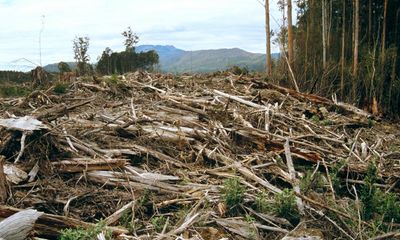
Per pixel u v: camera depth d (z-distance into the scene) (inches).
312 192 259.4
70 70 746.2
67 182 242.8
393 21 949.2
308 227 222.1
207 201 232.5
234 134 329.4
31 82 582.6
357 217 241.4
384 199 253.6
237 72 721.6
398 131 498.3
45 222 196.4
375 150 377.4
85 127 316.2
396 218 243.6
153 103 410.0
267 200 239.0
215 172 276.4
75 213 219.6
